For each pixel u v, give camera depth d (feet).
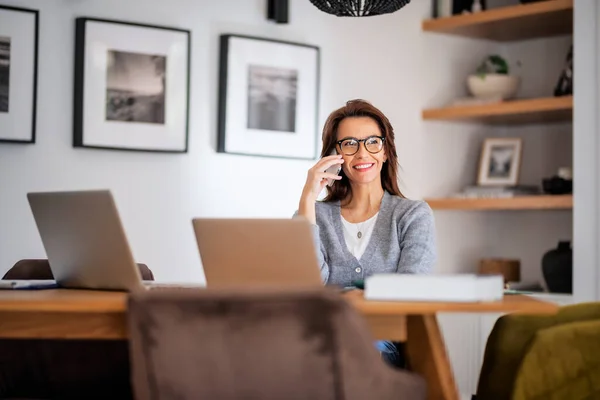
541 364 9.43
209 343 6.88
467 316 16.94
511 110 17.26
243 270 8.87
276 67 16.60
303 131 16.90
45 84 14.79
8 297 8.59
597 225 15.40
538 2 16.75
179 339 6.95
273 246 8.65
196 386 7.01
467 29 18.20
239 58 16.22
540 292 17.03
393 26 17.95
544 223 18.97
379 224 11.37
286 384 6.84
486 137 19.35
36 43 14.58
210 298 6.80
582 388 9.50
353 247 11.37
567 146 18.63
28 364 10.24
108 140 15.17
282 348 6.77
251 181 16.55
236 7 16.39
